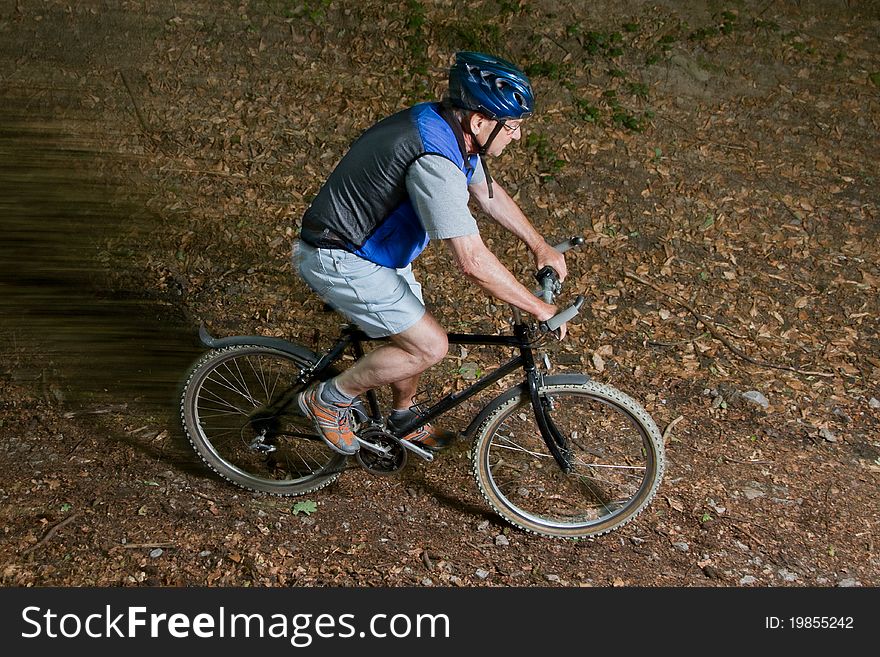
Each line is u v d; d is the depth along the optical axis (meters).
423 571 3.09
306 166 5.33
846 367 4.27
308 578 3.02
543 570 3.13
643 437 3.11
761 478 3.62
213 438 3.45
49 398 3.73
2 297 4.07
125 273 4.41
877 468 3.71
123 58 5.88
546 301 2.80
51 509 3.20
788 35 6.47
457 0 6.43
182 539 3.13
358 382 2.96
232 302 4.43
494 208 2.95
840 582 3.15
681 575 3.15
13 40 5.85
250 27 6.19
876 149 5.76
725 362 4.26
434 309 4.47
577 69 6.10
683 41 6.32
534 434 3.57
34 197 4.27
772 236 5.08
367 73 6.00
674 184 5.38
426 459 3.24
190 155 5.29
